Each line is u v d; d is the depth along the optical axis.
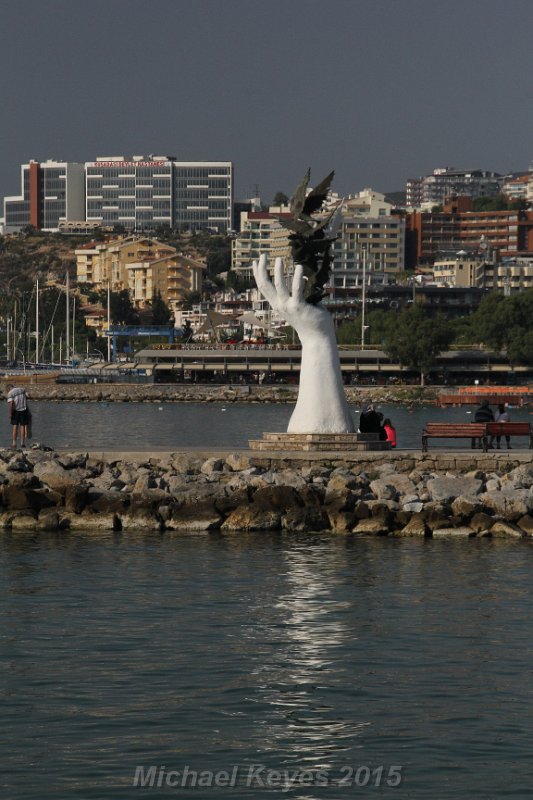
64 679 34.50
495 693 33.66
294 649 37.44
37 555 51.44
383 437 69.31
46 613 41.41
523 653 37.19
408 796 27.36
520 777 28.25
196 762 28.97
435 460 63.34
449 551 53.22
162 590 44.91
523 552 53.00
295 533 57.75
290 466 63.25
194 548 53.44
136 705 32.50
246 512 58.50
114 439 138.00
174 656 36.62
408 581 46.81
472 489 59.28
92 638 38.47
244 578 47.03
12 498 59.34
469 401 150.75
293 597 44.03
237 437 142.25
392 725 31.28
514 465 62.88
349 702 32.91
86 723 31.22
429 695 33.47
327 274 67.19
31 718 31.53
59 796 27.11
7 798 26.98
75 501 59.31
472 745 30.05
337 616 41.38
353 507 59.03
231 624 40.19
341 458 63.34
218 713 31.98
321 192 66.75
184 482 60.12
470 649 37.59
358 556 51.84
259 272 67.88
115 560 50.44
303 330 67.25
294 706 32.53
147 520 58.66
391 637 38.84
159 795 27.22
